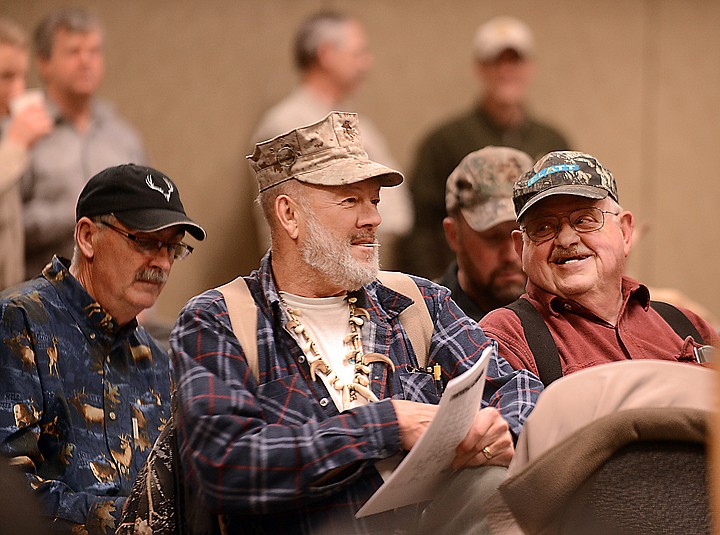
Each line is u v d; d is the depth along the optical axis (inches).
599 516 116.0
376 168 148.5
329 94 326.3
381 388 147.3
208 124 361.1
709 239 408.2
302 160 149.7
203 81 360.8
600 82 398.0
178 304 351.6
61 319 165.9
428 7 382.3
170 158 358.0
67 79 275.0
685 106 404.5
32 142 252.5
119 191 167.2
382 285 156.4
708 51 404.2
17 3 341.7
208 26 361.4
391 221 323.0
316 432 135.3
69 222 268.2
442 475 139.4
